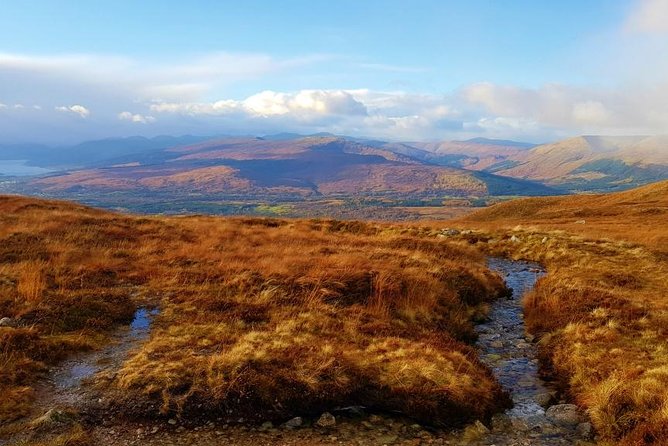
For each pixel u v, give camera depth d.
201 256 24.95
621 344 14.22
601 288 20.66
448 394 11.16
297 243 30.80
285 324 15.38
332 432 10.11
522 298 22.67
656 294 20.92
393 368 12.17
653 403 10.08
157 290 19.20
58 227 30.50
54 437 9.23
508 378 13.52
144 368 11.73
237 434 9.84
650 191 80.56
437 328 16.84
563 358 13.94
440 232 40.97
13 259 22.75
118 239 29.31
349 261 23.19
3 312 15.41
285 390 11.05
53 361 12.58
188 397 10.68
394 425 10.48
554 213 73.50
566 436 10.10
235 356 12.05
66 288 18.55
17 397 10.41
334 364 12.10
